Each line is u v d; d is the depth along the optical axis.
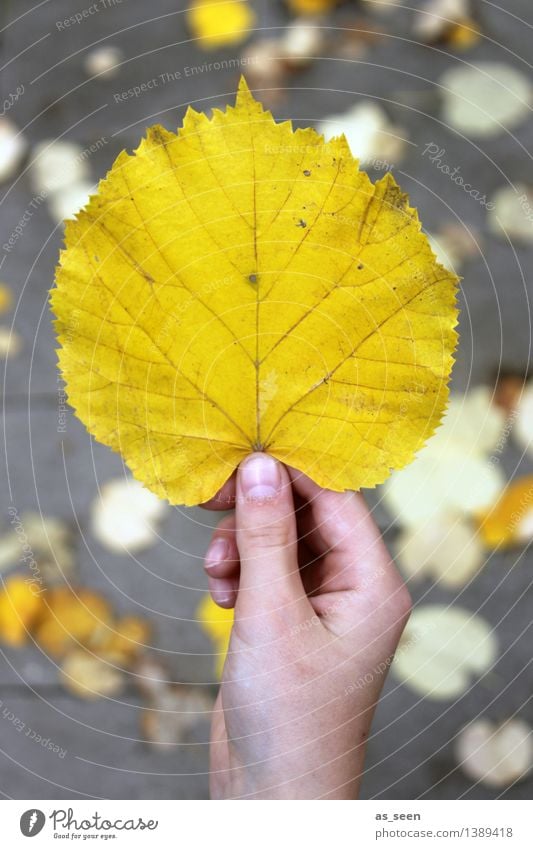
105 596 0.53
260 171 0.33
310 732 0.40
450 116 0.58
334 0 0.61
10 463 0.54
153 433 0.35
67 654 0.52
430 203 0.57
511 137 0.58
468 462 0.53
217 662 0.52
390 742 0.51
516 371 0.55
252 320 0.34
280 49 0.60
